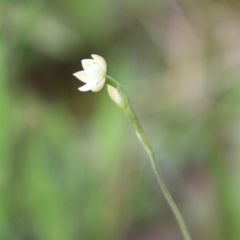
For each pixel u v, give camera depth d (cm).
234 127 86
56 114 88
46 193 78
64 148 83
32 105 88
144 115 93
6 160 78
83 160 83
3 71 81
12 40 89
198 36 104
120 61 99
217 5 106
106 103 87
